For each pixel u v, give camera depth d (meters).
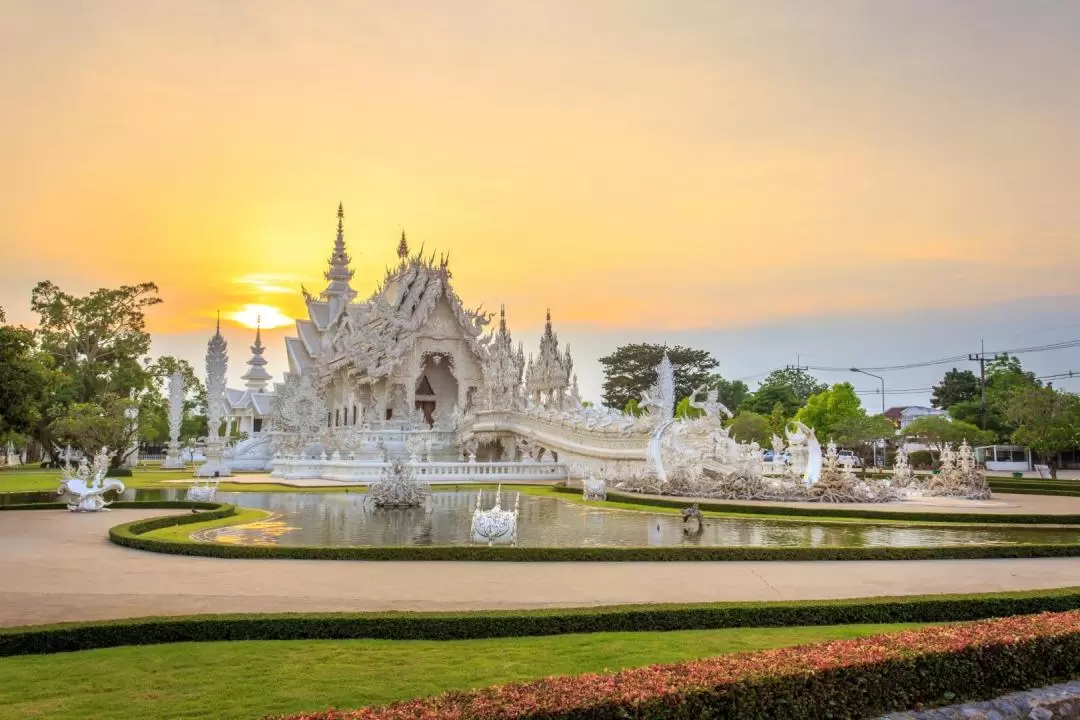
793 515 29.36
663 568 17.38
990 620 11.19
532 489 42.81
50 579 15.60
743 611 12.70
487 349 68.06
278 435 67.56
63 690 9.26
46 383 38.47
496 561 18.20
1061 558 19.23
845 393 76.00
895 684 9.31
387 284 74.81
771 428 77.19
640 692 8.00
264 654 10.74
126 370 71.69
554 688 8.08
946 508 31.36
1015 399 63.06
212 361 58.72
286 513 29.83
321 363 78.69
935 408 105.81
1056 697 9.91
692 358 108.19
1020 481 47.53
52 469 69.88
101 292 71.50
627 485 39.09
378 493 31.62
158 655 10.66
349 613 12.04
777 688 8.58
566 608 12.66
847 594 14.63
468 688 9.39
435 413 73.62
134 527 22.28
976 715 9.31
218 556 18.47
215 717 8.43
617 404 107.06
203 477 55.75
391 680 9.65
